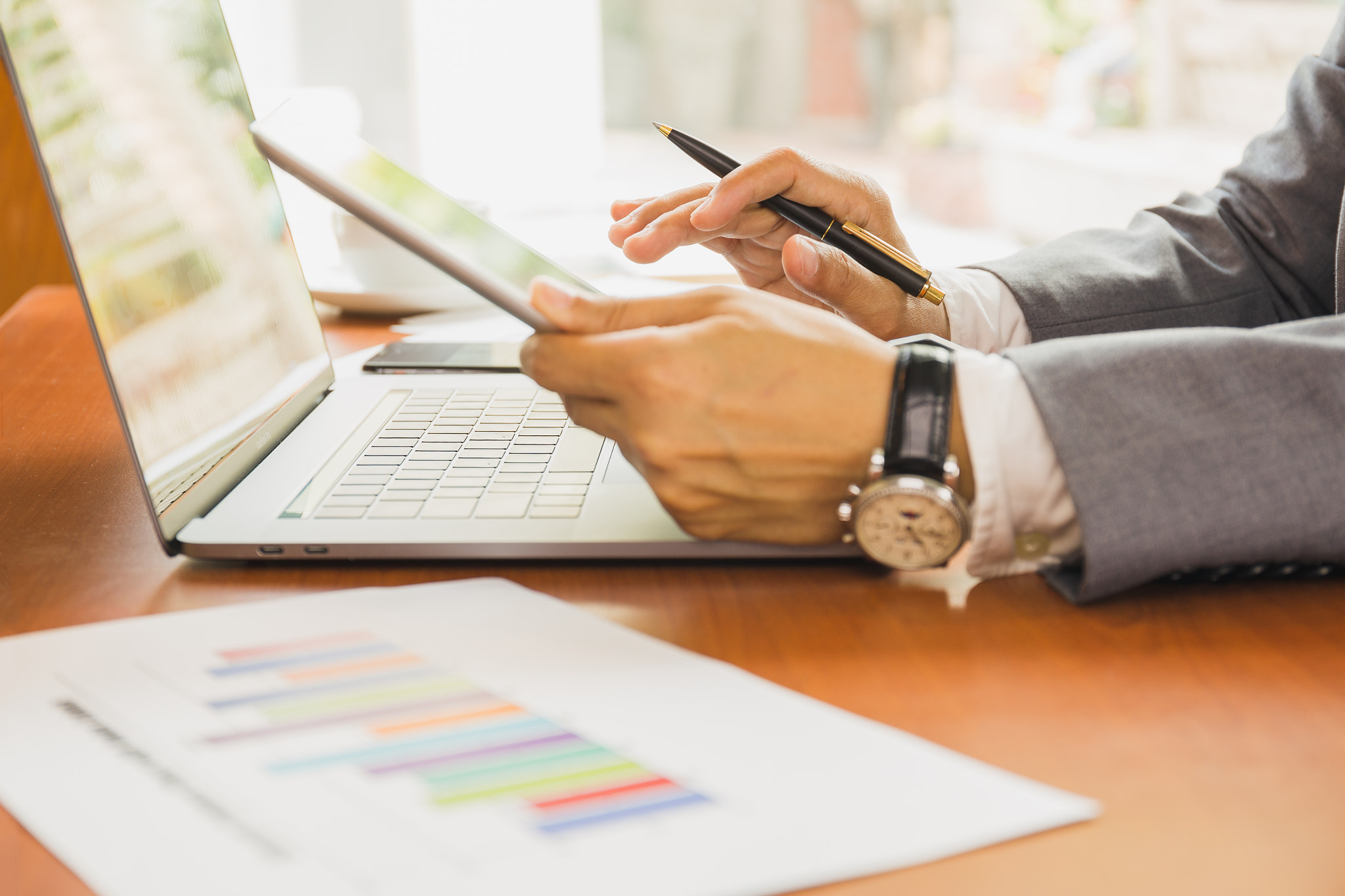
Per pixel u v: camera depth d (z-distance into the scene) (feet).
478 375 2.49
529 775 0.95
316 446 1.93
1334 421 1.43
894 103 19.48
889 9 19.10
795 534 1.52
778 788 0.93
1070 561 1.50
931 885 0.82
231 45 2.37
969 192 20.08
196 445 1.63
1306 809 0.94
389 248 3.37
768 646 1.29
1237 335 1.52
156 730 1.03
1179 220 2.78
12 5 1.33
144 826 0.87
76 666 1.18
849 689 1.17
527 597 1.39
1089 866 0.85
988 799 0.92
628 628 1.34
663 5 17.35
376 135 6.93
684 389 1.41
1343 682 1.19
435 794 0.92
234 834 0.86
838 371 1.47
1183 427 1.42
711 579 1.51
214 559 1.57
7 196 4.42
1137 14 16.84
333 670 1.17
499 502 1.66
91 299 1.39
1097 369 1.47
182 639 1.25
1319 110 2.71
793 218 2.47
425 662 1.19
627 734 1.02
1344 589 1.47
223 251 1.96
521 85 7.10
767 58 18.30
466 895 0.78
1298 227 2.66
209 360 1.75
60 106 1.42
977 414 1.47
